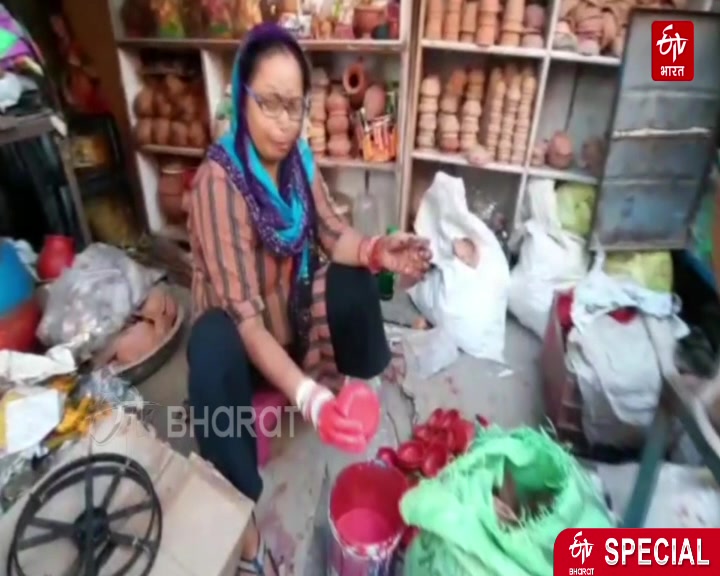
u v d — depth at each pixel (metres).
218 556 0.86
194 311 1.13
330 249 1.22
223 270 0.99
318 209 1.21
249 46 0.92
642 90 1.48
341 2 1.70
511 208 2.05
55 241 1.74
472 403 1.52
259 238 1.04
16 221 2.01
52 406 1.12
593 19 1.59
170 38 1.85
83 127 2.07
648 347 1.26
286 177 1.09
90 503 0.88
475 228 1.71
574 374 1.27
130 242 2.27
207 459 1.00
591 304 1.37
